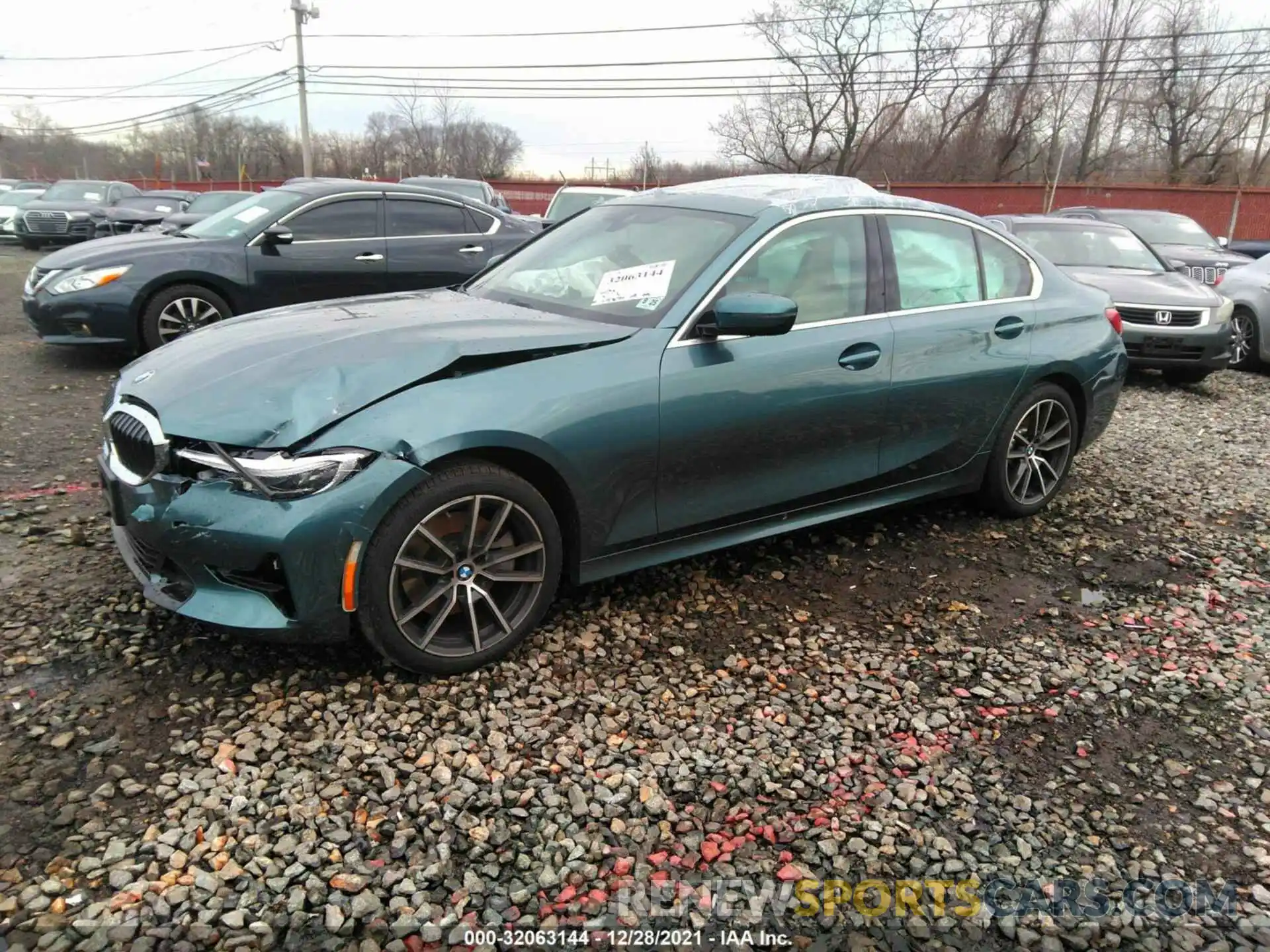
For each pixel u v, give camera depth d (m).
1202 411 7.86
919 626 3.65
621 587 3.80
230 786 2.47
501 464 3.02
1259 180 40.28
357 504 2.69
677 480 3.38
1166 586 4.12
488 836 2.38
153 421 2.83
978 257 4.43
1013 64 38.09
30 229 19.08
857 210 3.97
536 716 2.88
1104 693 3.22
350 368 2.84
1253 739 2.98
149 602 3.37
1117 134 42.03
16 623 3.18
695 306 3.38
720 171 44.16
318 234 7.52
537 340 3.09
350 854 2.29
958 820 2.56
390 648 2.87
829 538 4.48
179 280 7.09
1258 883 2.37
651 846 2.40
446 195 8.14
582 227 4.24
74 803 2.37
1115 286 8.77
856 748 2.86
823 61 40.03
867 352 3.81
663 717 2.95
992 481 4.60
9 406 6.11
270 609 2.77
